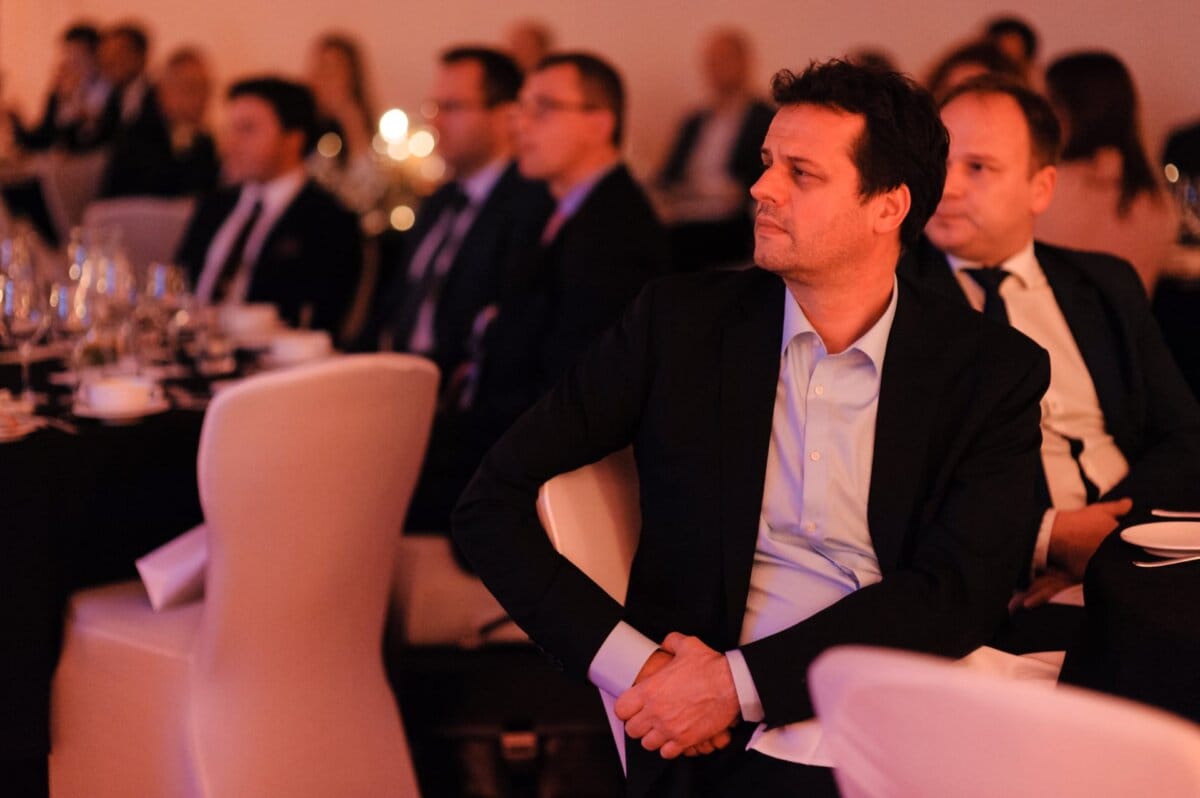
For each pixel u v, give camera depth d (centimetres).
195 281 844
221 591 399
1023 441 325
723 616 324
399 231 1110
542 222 678
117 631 417
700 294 339
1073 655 306
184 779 405
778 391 330
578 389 336
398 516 443
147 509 500
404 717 507
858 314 329
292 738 419
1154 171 627
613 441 338
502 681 509
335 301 820
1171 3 1130
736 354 329
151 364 589
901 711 204
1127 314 439
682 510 327
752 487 323
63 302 541
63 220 1298
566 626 319
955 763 203
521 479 332
